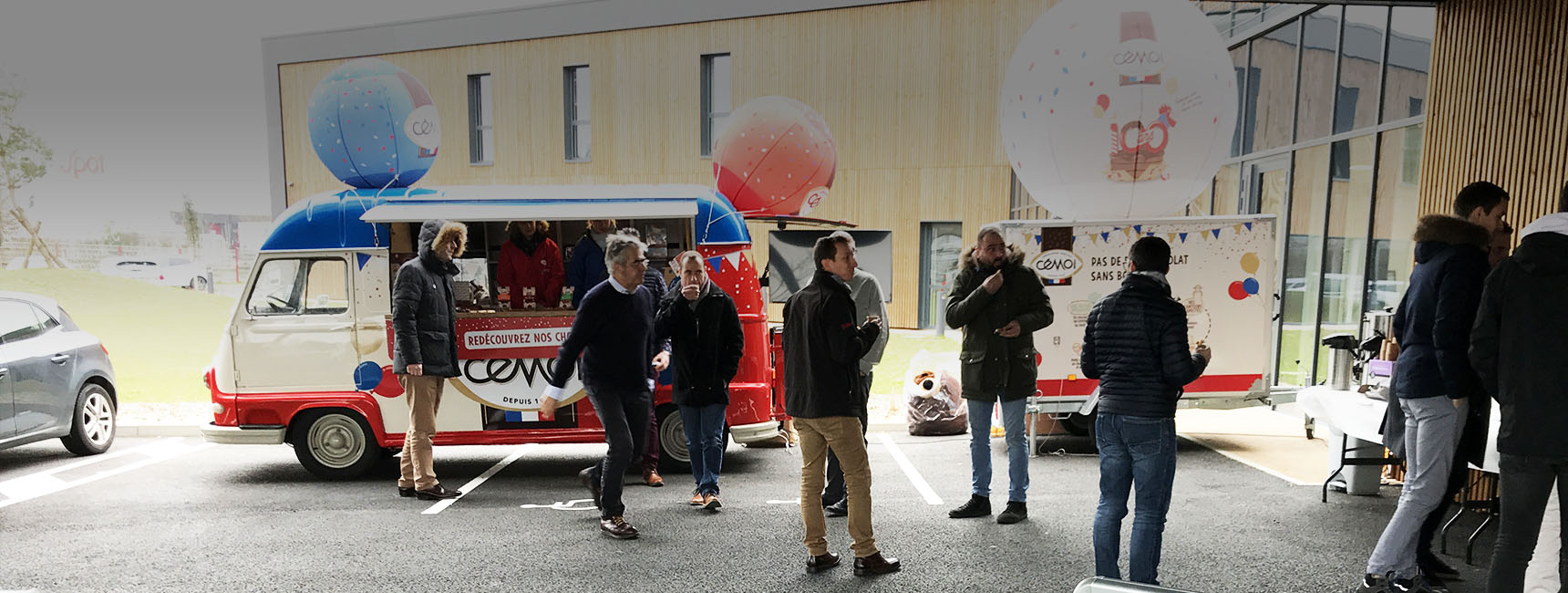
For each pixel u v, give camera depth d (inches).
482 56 687.7
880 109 609.9
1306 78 327.9
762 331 247.4
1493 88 203.0
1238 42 389.7
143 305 725.9
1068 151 218.8
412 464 220.2
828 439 156.2
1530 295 118.9
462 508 210.7
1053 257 253.4
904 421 324.2
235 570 165.8
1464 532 181.3
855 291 205.9
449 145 697.6
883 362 474.6
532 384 239.9
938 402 305.4
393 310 211.3
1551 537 134.0
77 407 277.9
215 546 181.5
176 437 317.1
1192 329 253.3
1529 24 193.0
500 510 208.8
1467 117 211.3
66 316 288.0
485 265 274.1
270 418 239.3
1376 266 278.2
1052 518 193.9
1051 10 225.8
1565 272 116.5
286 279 239.9
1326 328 310.3
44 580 161.0
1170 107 210.5
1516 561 121.3
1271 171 358.6
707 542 180.2
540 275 252.8
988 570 160.4
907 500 213.3
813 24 618.8
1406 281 259.8
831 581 156.2
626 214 230.7
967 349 191.5
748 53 633.0
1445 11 218.7
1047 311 187.2
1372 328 211.0
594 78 665.0
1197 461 252.8
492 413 240.8
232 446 298.5
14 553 177.5
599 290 177.2
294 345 238.7
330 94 240.4
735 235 245.1
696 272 197.6
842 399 153.4
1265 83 367.2
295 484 238.1
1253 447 272.5
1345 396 198.5
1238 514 196.7
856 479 156.6
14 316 264.2
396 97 239.8
